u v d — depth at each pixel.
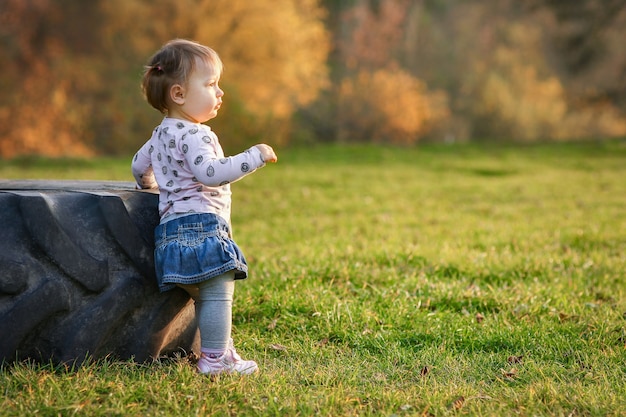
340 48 35.66
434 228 9.08
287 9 27.42
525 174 17.91
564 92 37.69
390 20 35.41
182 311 3.76
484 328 4.56
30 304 3.21
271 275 5.77
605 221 9.86
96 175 14.61
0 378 3.17
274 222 9.72
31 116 23.77
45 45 24.70
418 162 21.17
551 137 34.97
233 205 11.52
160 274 3.45
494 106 34.03
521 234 8.39
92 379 3.29
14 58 23.98
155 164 3.59
